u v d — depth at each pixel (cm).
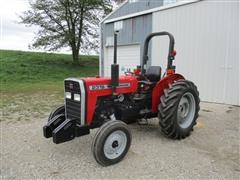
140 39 934
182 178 269
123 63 1033
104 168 293
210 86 694
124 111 363
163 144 366
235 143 371
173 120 365
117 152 308
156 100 391
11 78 1307
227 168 292
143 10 911
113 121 308
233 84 642
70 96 326
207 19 688
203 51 704
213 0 668
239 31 620
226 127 449
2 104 670
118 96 355
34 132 425
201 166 296
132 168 292
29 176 275
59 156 326
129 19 981
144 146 358
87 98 313
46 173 281
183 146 359
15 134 415
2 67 1508
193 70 733
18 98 768
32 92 900
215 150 345
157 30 848
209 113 552
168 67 400
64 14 1778
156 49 849
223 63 660
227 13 643
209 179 267
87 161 312
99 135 291
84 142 374
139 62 949
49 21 1809
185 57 753
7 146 361
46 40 1808
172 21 788
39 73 1503
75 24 1844
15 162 309
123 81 358
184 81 394
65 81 331
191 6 726
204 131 426
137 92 386
